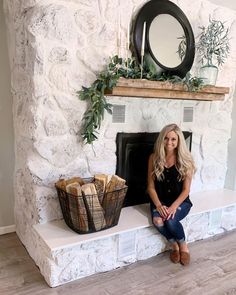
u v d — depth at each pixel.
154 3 2.23
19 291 1.72
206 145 2.79
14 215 2.49
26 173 2.08
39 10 1.77
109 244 1.94
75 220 1.84
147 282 1.84
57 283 1.78
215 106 2.78
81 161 2.12
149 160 2.29
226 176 3.11
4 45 2.27
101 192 1.88
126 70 2.05
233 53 2.79
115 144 2.26
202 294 1.74
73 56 1.93
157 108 2.44
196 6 2.49
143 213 2.26
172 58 2.36
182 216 2.17
